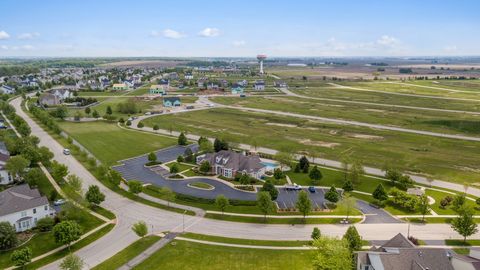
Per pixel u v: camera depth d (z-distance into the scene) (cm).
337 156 14425
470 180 11844
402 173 12462
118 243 7669
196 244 7681
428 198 10050
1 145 12650
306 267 6862
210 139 16750
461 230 7912
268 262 7038
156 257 7125
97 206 9444
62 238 7194
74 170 12131
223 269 6775
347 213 9162
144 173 12044
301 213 9288
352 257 6769
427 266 6078
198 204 9725
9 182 10612
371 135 17775
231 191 10619
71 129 18312
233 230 8369
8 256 7031
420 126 19712
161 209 9406
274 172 11794
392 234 8294
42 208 8462
